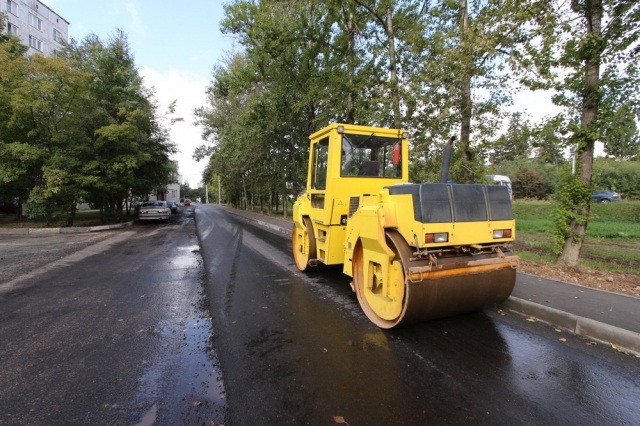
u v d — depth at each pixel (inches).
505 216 162.4
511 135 306.0
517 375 123.0
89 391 114.0
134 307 198.4
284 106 613.9
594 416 100.7
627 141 255.1
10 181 529.7
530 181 1363.2
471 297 157.9
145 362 133.9
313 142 269.6
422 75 331.0
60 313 188.5
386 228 160.9
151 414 101.7
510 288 167.0
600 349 143.6
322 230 251.9
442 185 149.3
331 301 209.5
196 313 188.4
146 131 759.7
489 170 323.6
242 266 313.6
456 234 149.0
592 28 242.1
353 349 143.9
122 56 722.2
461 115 334.6
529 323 171.9
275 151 838.5
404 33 410.9
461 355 138.5
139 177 788.0
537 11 243.1
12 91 524.7
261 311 191.3
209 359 136.1
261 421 98.1
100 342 151.8
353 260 192.9
